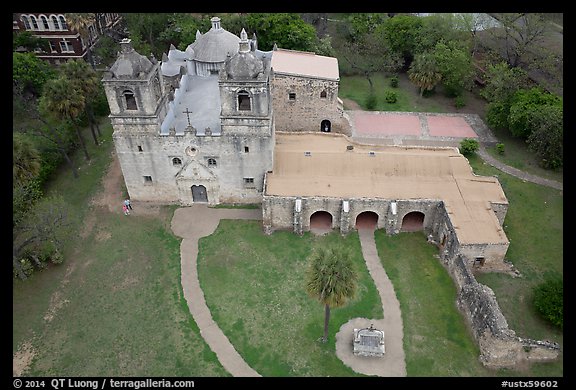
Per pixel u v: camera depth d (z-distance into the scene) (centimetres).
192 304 4603
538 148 6141
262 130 5106
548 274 4866
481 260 4809
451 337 4262
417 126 7250
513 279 4809
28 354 4200
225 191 5659
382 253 5109
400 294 4662
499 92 6750
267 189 5244
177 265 5016
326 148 5844
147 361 4131
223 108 5003
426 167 5491
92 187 6128
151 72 4997
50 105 5806
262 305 4572
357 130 7131
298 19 8294
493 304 4078
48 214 4875
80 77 6291
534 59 7488
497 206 5094
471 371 4012
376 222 5522
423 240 5272
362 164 5519
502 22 7712
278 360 4109
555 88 6938
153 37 9181
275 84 6341
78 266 5028
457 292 4678
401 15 8844
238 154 5312
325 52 8056
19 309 4588
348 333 4309
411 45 8494
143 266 5016
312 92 6400
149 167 5500
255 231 5406
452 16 8206
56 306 4616
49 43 8438
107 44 8681
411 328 4344
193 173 5497
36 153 5169
